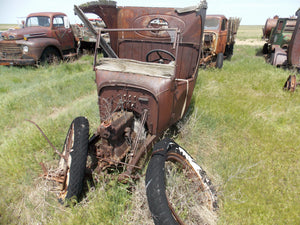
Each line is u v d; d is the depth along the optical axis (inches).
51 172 111.1
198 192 102.7
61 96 232.4
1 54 341.4
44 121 173.3
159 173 86.0
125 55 190.7
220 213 99.9
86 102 215.0
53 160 131.0
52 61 371.6
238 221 97.2
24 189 112.7
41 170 123.6
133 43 184.5
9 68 341.7
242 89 253.4
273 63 361.4
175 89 120.4
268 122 181.8
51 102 218.5
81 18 121.4
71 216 94.9
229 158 136.4
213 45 341.7
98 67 121.8
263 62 391.2
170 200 96.0
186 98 144.0
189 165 105.8
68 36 406.3
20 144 143.4
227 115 185.6
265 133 164.2
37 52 336.8
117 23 175.0
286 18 402.6
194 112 185.3
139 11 171.9
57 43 371.6
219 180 117.6
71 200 95.3
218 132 165.0
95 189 106.6
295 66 308.8
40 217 97.9
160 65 121.0
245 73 310.8
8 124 179.6
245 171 122.8
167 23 169.6
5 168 122.1
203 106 202.5
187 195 101.7
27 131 159.8
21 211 101.7
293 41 295.4
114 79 114.2
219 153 142.8
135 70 116.6
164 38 174.1
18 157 131.1
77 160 98.0
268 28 515.2
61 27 389.7
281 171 127.2
